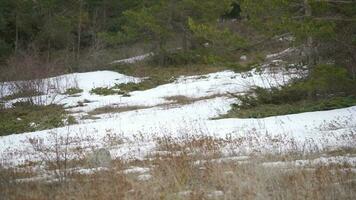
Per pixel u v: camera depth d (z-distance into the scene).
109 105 24.77
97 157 11.02
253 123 16.28
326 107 17.58
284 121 16.08
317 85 16.58
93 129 17.70
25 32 42.22
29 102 25.70
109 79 32.97
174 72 34.25
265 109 18.89
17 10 40.62
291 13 17.67
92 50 39.28
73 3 41.34
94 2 43.41
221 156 11.01
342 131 13.48
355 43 17.53
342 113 16.38
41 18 41.19
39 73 27.89
